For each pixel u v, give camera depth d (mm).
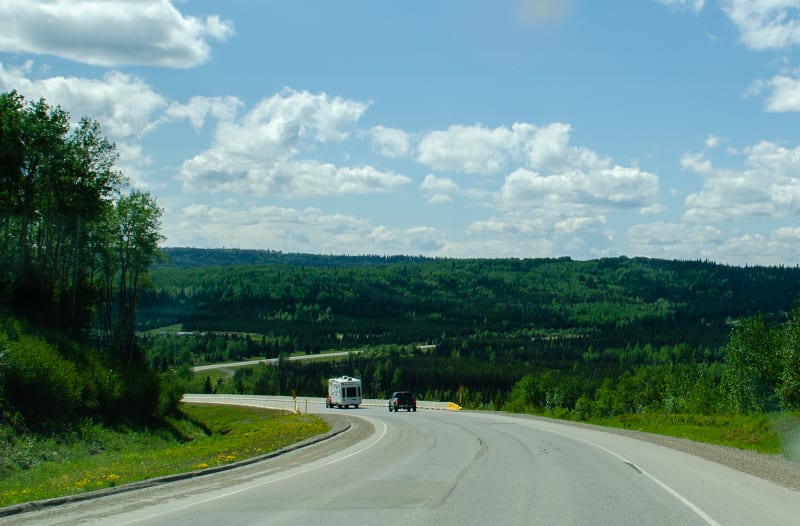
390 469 16125
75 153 49688
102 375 39438
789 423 24922
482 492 12023
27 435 28141
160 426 44781
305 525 9047
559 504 10633
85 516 10281
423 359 173375
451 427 34156
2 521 10086
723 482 13391
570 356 185500
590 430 31750
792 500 11078
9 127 45438
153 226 62719
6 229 49656
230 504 11086
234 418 63156
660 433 31250
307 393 135375
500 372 153875
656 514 9719
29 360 31172
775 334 56125
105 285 67688
